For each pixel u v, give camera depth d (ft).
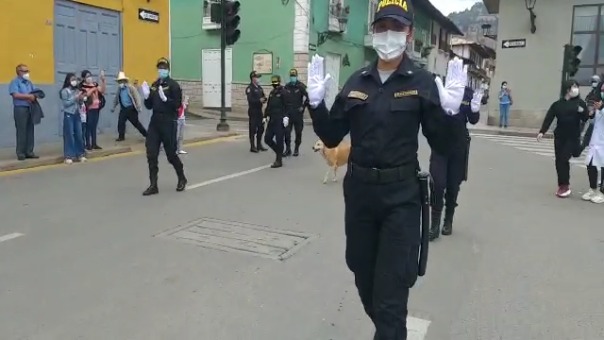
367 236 10.66
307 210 24.49
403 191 10.16
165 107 26.73
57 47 42.96
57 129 43.52
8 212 23.16
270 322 13.35
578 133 28.89
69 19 43.78
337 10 86.43
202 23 82.07
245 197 26.94
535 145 55.67
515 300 15.10
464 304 14.78
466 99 20.40
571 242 20.76
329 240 19.99
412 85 10.06
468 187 31.65
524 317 14.02
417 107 10.02
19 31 39.75
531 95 73.00
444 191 21.08
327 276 16.39
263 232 20.83
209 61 83.05
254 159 39.96
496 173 37.19
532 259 18.65
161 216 22.90
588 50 69.41
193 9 82.53
